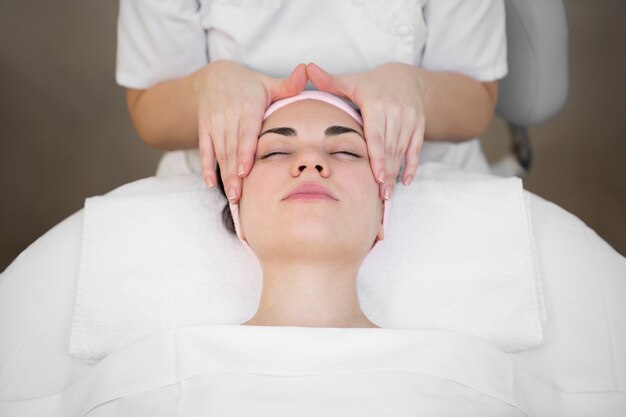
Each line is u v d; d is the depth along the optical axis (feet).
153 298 5.51
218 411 4.66
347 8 5.75
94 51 10.53
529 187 9.29
